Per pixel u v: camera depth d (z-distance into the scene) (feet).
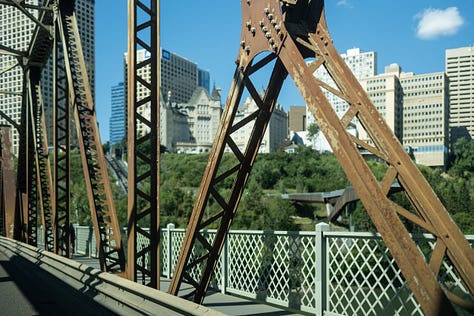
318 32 14.37
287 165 409.90
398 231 10.43
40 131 50.16
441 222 10.63
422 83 512.63
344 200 122.93
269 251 23.22
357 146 11.96
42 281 34.78
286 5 14.55
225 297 25.81
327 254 19.06
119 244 27.20
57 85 36.78
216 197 17.95
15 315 21.34
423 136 504.02
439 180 308.60
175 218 228.84
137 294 17.67
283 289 21.83
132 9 20.58
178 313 14.29
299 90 13.58
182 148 606.55
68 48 32.45
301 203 287.48
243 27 16.89
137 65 20.66
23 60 52.85
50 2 36.32
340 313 18.58
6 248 65.57
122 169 419.54
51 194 46.34
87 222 182.19
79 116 30.01
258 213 232.32
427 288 9.90
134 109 20.39
